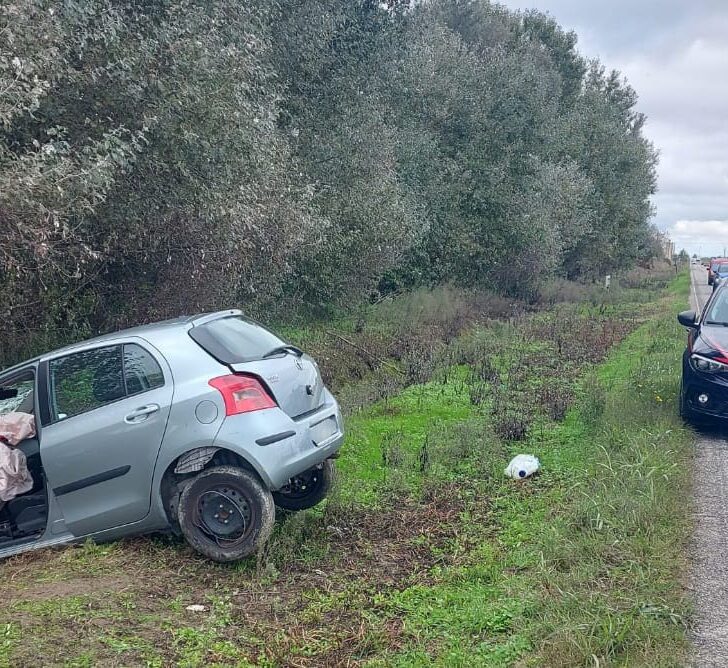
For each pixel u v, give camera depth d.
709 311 9.40
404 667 3.80
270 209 10.40
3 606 4.24
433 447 8.21
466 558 5.30
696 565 4.85
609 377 12.32
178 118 8.52
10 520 5.50
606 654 3.72
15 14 6.43
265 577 4.87
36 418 5.35
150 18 8.70
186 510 5.00
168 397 5.03
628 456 7.07
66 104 7.99
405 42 18.67
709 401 8.24
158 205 8.74
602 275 41.31
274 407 5.09
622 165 37.38
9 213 6.40
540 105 25.48
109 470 5.09
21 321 8.50
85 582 4.65
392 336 16.28
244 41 9.94
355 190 15.77
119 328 9.73
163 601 4.47
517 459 7.48
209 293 9.98
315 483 6.02
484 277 26.12
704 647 3.85
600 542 5.19
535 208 25.58
